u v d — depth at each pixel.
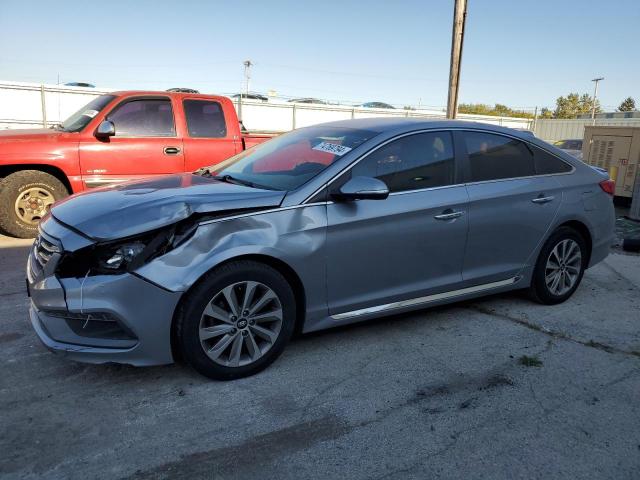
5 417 2.92
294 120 26.73
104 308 2.97
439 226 3.94
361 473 2.54
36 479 2.44
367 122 4.28
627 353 3.89
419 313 4.58
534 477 2.53
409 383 3.39
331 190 3.54
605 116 39.41
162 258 3.03
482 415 3.04
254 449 2.70
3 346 3.75
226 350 3.32
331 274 3.56
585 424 2.98
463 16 10.91
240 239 3.20
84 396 3.15
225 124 7.83
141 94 7.33
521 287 4.61
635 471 2.59
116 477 2.47
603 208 5.02
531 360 3.70
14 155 6.63
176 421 2.91
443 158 4.06
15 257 6.06
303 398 3.18
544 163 4.66
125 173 7.18
